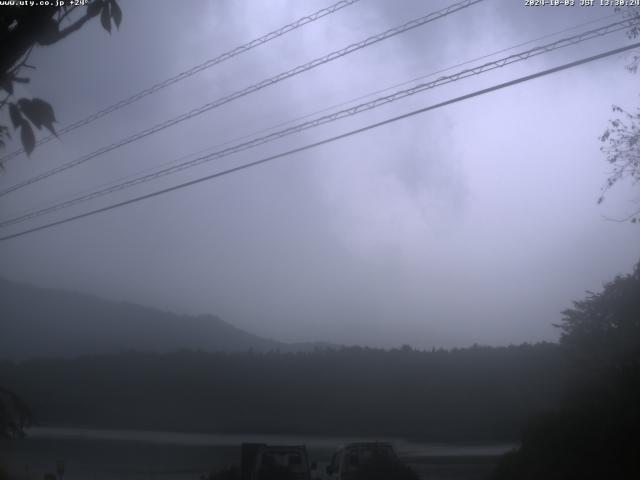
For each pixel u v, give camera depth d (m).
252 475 22.88
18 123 3.71
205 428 56.09
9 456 34.47
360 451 21.08
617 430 14.97
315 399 60.31
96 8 4.04
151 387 65.50
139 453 39.25
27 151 3.72
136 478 28.45
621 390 17.03
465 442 45.62
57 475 25.98
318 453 38.44
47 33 3.83
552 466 15.77
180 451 40.03
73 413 60.34
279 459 22.53
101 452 39.16
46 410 61.06
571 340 29.14
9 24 3.77
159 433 53.47
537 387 52.41
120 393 64.44
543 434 17.44
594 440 15.42
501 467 18.31
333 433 52.28
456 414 53.25
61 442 44.91
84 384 65.56
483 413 51.91
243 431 54.56
